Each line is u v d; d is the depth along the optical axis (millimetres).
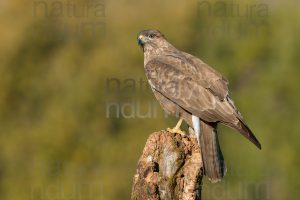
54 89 30828
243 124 13281
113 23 30906
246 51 34062
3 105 31172
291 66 34531
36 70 31344
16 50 31250
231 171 31578
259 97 34312
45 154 29406
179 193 11906
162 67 14586
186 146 12172
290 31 34688
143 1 31500
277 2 35188
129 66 29734
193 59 14695
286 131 33719
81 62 30922
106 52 30062
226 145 32031
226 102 13570
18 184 29484
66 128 29516
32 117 31328
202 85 13906
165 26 31375
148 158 11914
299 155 32938
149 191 11812
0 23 31312
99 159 29328
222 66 33969
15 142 30172
